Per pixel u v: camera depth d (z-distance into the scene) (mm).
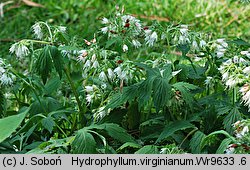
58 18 7445
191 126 2869
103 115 3107
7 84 3158
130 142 2775
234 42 3285
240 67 2873
